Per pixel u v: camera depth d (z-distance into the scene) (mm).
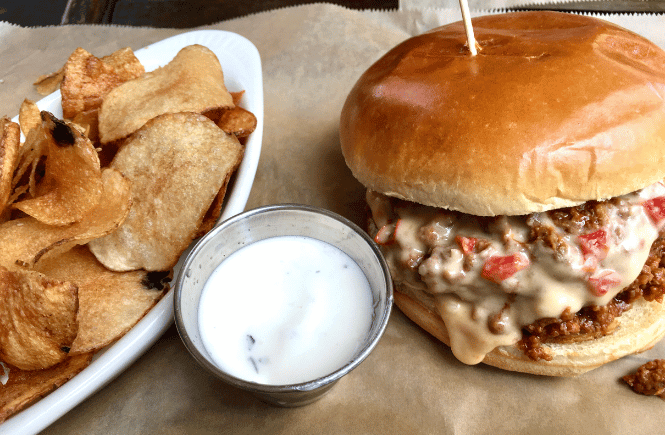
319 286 242
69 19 446
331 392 252
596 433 238
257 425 243
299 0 444
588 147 224
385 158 248
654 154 228
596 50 244
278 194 319
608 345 244
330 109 359
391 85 257
